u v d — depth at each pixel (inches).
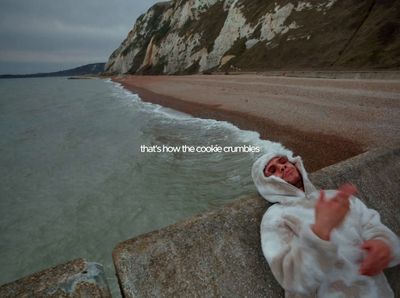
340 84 759.1
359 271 47.5
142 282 48.0
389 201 77.5
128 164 406.9
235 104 753.0
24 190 355.3
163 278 49.2
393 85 624.7
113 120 826.2
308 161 329.4
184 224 57.0
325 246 38.9
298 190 56.7
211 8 2827.3
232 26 2182.6
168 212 262.5
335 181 75.5
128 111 970.1
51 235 251.0
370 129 376.8
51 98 1862.7
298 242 44.0
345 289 47.9
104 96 1701.5
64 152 519.5
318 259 40.0
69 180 374.3
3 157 507.5
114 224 255.8
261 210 63.1
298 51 1379.2
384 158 87.4
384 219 73.7
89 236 243.0
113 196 308.8
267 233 52.3
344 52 1113.4
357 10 1254.3
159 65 3159.5
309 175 76.9
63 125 815.7
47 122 894.4
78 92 2237.9
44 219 278.2
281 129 458.9
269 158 63.2
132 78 3203.7
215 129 555.2
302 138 399.9
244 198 66.6
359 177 79.1
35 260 221.3
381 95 549.0
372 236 49.4
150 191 308.2
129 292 46.8
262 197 65.9
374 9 1181.1
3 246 239.9
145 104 1090.1
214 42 2338.8
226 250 55.2
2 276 207.3
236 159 371.9
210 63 2300.7
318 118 474.0
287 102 647.1
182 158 404.5
